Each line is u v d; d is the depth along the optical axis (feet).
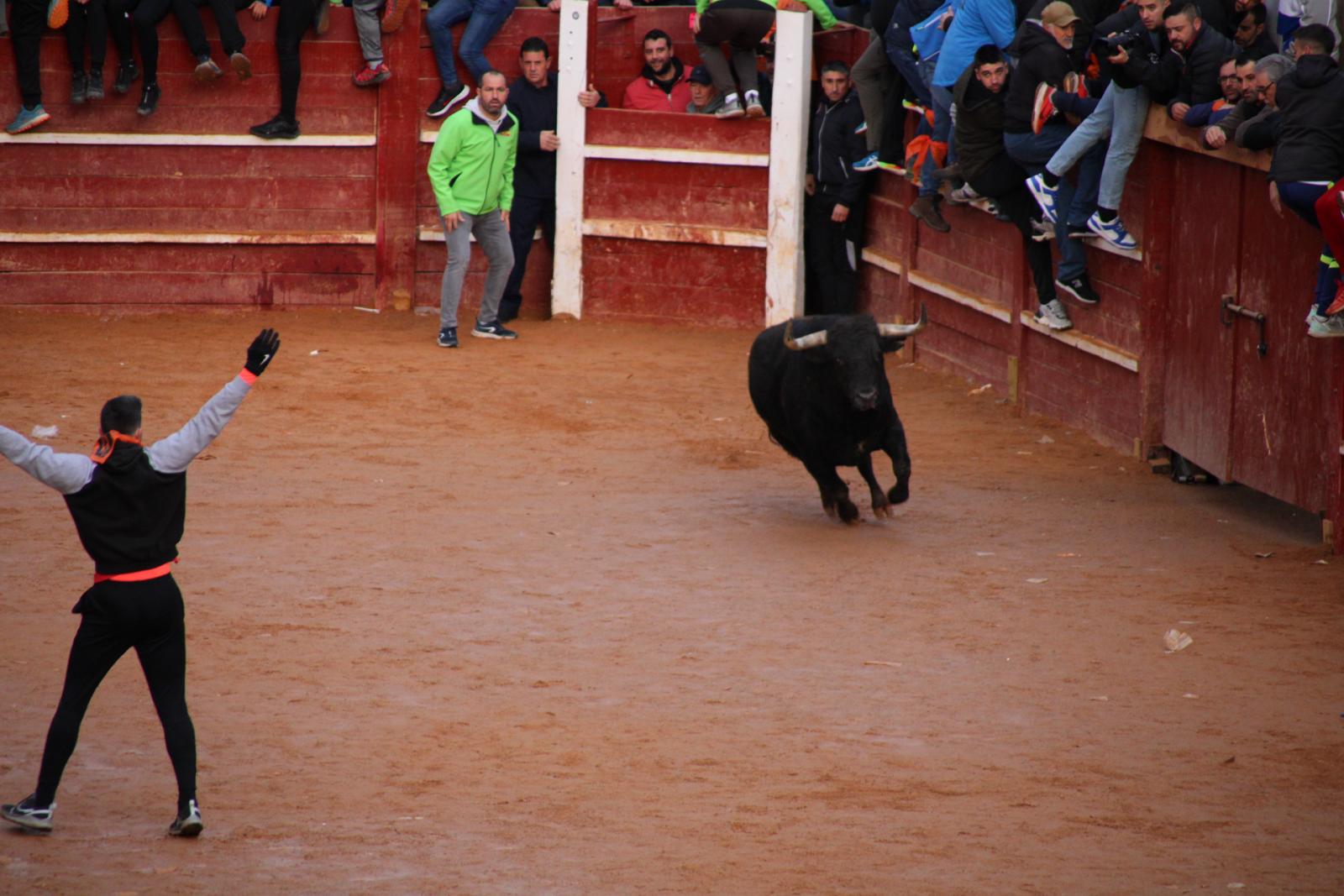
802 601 64.28
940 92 100.12
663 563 69.41
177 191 126.82
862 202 121.39
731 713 51.98
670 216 126.93
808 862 40.52
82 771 46.60
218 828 42.70
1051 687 54.70
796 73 120.47
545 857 40.78
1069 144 85.25
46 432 90.07
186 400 99.30
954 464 89.40
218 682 53.98
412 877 39.58
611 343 121.39
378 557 69.31
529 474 85.15
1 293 125.59
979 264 106.22
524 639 59.16
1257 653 58.18
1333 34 68.59
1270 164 71.87
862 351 69.72
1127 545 73.36
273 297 129.49
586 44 124.57
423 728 50.26
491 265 118.73
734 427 97.35
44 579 65.10
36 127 123.03
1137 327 89.30
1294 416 75.51
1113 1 88.33
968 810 44.21
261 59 125.59
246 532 72.38
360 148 128.77
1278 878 39.81
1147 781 46.55
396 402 100.53
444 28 125.18
